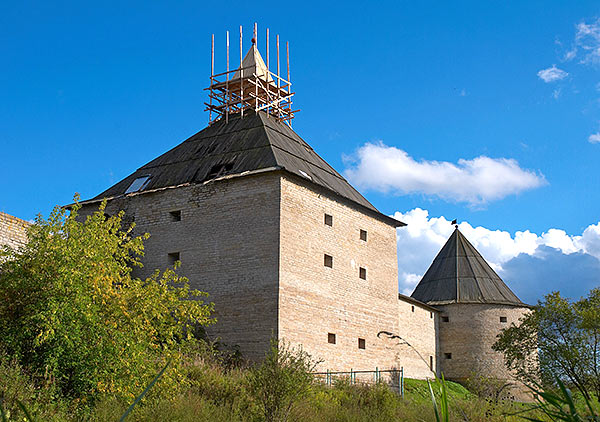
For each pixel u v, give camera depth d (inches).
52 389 524.4
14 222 735.1
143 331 617.3
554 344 951.0
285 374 624.1
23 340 565.9
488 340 1612.9
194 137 1275.8
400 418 713.6
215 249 1060.5
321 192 1120.2
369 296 1189.7
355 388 812.0
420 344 1504.7
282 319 979.9
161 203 1138.7
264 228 1024.2
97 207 1203.2
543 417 563.5
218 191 1084.5
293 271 1021.8
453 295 1669.5
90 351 575.8
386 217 1270.9
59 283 579.8
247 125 1230.9
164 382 588.7
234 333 1002.7
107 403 543.8
